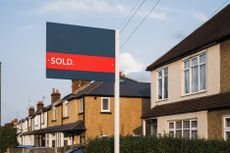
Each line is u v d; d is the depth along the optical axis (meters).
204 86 21.38
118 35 13.01
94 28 12.88
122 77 39.12
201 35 23.67
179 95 23.56
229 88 19.06
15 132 46.62
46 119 50.41
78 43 12.68
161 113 23.55
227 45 19.44
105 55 12.88
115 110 12.62
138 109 37.41
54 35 12.52
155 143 13.99
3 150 43.78
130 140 14.89
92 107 36.41
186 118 20.84
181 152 13.14
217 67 20.05
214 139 13.02
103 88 37.03
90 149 16.55
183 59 23.34
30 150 32.66
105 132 36.28
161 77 26.17
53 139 46.22
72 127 36.56
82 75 12.62
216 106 18.19
